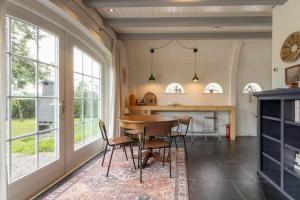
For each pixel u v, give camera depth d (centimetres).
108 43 479
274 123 331
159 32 531
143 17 431
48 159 290
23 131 244
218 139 628
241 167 362
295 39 296
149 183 290
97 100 474
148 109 643
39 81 271
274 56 356
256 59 674
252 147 520
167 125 317
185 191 265
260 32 519
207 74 698
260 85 684
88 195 253
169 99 708
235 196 254
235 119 663
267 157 319
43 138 279
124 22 438
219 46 645
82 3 338
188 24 430
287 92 244
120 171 336
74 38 354
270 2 322
